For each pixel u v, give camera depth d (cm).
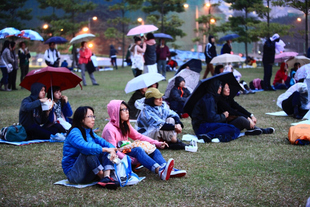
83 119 399
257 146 564
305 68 800
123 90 1330
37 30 3111
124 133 448
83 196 375
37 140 611
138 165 455
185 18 4356
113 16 5528
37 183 415
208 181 415
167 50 1662
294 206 344
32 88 609
